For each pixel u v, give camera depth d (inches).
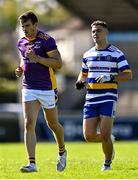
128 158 1227.9
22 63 957.2
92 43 4350.4
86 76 984.3
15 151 1530.5
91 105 960.3
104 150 965.2
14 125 2379.4
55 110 959.0
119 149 1579.7
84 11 3004.4
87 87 965.2
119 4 2915.8
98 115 962.1
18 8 4945.9
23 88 949.2
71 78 4601.4
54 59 936.9
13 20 4960.6
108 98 950.4
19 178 851.4
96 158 1254.9
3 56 4692.4
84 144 1993.1
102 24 959.0
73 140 2450.8
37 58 928.9
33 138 933.2
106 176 879.1
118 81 954.7
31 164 927.7
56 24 5231.3
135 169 992.2
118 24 3041.3
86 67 977.5
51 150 1588.3
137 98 3230.8
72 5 2972.4
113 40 3080.7
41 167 1029.2
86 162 1125.7
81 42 4960.6
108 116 948.0
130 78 954.7
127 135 2476.6
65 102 3649.1
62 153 971.9
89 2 2920.8
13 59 4672.7
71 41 5034.5
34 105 941.8
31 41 945.5
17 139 2377.0
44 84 942.4
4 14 4985.2
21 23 939.3
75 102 3636.8
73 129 2456.9
